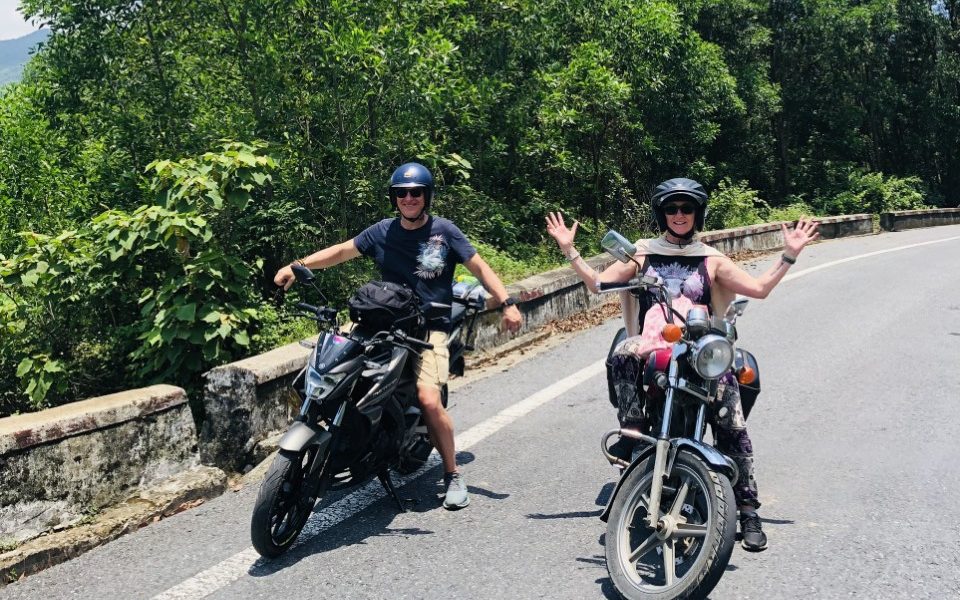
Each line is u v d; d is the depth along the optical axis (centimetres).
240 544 421
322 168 1187
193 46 1213
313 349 428
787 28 3016
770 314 1010
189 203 787
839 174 3122
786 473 495
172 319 759
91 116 1202
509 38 1540
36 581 393
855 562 377
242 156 799
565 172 1711
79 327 891
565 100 1614
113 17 1178
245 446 550
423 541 414
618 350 406
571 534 416
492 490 480
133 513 454
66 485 440
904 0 3228
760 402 646
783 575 366
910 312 998
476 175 1502
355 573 382
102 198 1155
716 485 332
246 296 816
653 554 379
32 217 1277
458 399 676
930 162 3662
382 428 443
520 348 859
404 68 1126
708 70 2127
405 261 482
